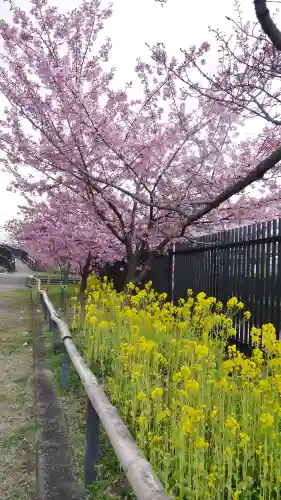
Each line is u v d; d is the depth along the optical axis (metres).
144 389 3.82
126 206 8.12
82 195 7.89
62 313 10.30
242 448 2.84
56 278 27.50
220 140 7.27
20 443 3.38
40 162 7.59
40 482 2.65
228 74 4.37
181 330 5.15
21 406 4.24
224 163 7.19
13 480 2.86
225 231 6.86
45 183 9.12
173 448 2.70
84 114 6.73
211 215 7.28
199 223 7.27
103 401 2.46
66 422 3.60
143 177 7.47
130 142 7.55
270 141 6.66
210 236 7.45
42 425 3.54
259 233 5.78
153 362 4.35
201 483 2.39
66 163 6.97
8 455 3.21
